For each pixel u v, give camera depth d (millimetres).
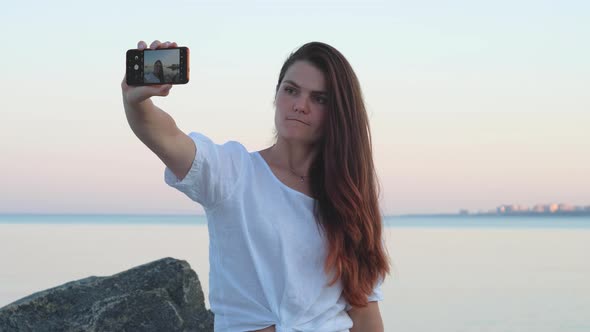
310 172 2623
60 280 28875
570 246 74000
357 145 2631
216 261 2514
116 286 4547
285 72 2713
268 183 2500
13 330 4207
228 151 2447
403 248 66000
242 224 2424
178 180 2285
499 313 23734
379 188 2762
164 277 4586
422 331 19656
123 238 74875
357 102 2666
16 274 31344
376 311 2826
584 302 27125
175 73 2021
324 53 2639
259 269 2457
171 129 2168
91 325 4254
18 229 120438
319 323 2570
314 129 2607
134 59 2043
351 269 2602
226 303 2510
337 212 2559
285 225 2473
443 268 42031
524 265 45969
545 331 20047
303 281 2498
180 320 4387
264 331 2477
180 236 81750
